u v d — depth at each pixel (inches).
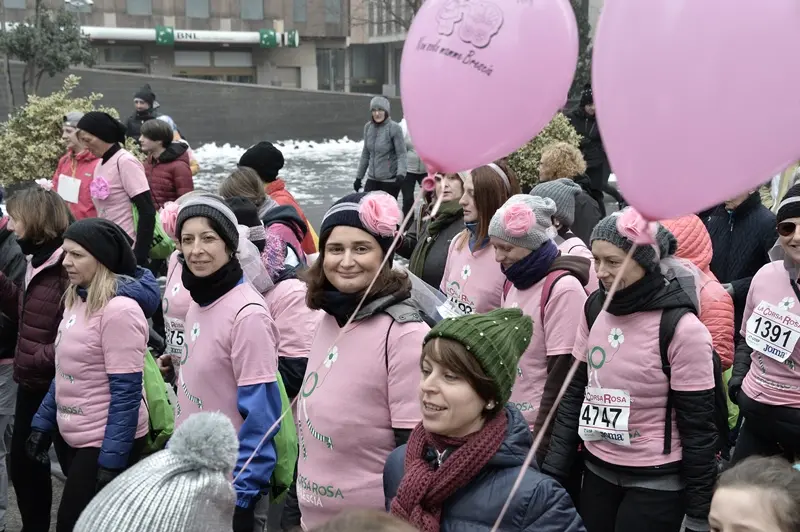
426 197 222.1
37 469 157.8
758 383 143.3
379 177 472.7
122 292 135.9
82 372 135.4
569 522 80.4
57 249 158.1
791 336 137.5
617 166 72.9
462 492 81.9
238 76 1652.3
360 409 101.8
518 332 86.0
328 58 2192.4
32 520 159.3
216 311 121.0
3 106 944.3
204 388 121.3
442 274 179.3
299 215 197.0
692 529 114.5
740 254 198.2
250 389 117.8
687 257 158.2
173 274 159.3
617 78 70.1
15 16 1252.5
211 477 66.9
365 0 1718.8
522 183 355.3
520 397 139.6
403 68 91.4
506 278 151.6
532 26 84.5
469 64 84.9
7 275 174.9
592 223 235.3
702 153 67.5
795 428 139.4
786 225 135.3
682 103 66.6
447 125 87.1
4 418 165.6
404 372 100.0
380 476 102.1
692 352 112.3
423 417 83.7
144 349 137.0
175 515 63.2
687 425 113.3
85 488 136.2
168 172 316.8
